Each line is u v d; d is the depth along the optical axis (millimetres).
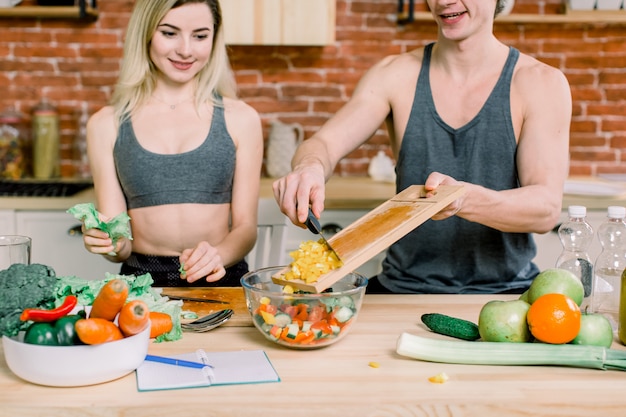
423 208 1275
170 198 1998
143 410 945
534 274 1948
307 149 1761
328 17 2836
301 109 3275
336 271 1163
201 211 2016
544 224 1660
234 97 2186
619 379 1068
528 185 1729
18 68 3168
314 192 1384
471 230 1816
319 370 1098
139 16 1934
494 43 1838
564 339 1114
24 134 3176
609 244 1339
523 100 1794
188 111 2045
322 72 3256
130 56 1990
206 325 1286
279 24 2830
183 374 1066
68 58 3168
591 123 3320
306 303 1164
